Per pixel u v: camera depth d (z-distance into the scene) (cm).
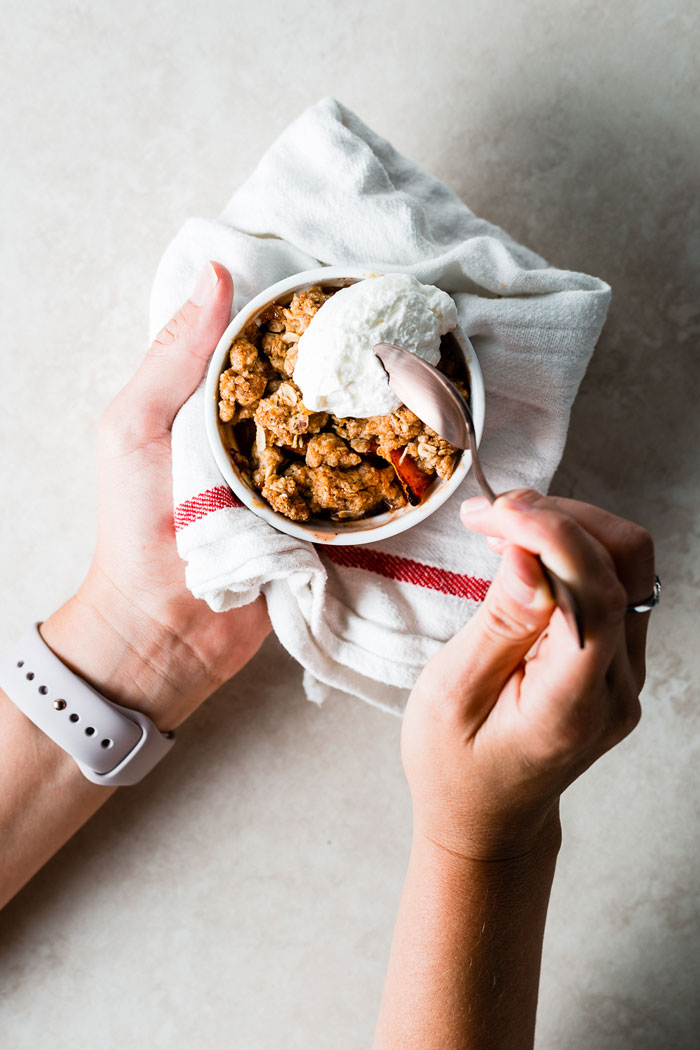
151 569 51
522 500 36
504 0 55
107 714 51
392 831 58
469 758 41
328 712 58
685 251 55
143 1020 58
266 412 44
